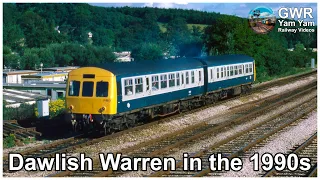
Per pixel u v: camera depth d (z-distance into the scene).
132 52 72.25
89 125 21.17
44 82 49.66
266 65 59.00
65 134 22.08
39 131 22.58
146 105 23.58
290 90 42.72
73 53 72.81
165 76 25.34
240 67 36.66
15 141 19.62
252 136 20.83
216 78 31.95
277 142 19.39
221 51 55.75
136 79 22.61
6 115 26.94
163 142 19.62
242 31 55.69
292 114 27.50
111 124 21.34
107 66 21.34
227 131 22.23
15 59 68.75
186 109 29.28
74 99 21.20
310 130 22.08
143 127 22.62
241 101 34.66
